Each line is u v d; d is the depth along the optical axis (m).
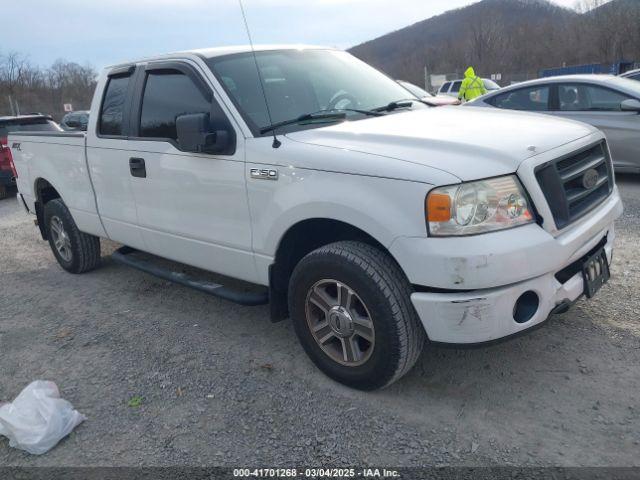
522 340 3.75
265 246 3.51
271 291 3.60
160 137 4.15
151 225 4.38
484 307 2.75
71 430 3.19
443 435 2.91
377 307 2.98
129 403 3.43
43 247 7.33
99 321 4.71
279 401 3.32
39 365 4.02
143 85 4.36
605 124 7.95
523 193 2.87
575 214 3.13
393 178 2.85
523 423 2.95
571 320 3.94
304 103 3.91
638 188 7.77
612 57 53.44
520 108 8.84
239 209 3.61
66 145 5.16
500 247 2.71
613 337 3.68
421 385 3.36
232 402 3.35
